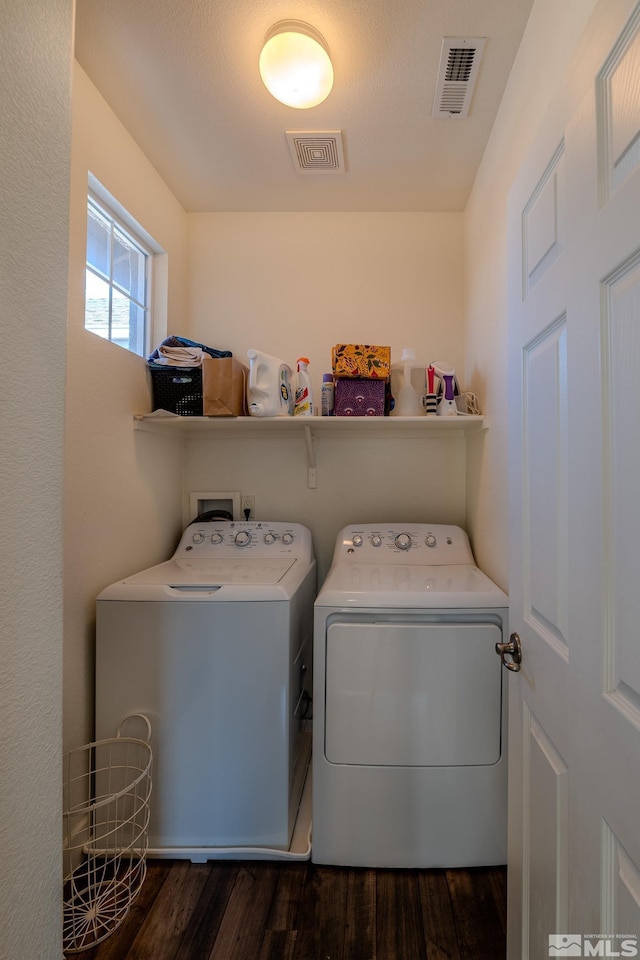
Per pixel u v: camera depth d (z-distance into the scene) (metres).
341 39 1.22
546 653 0.80
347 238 2.09
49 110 0.63
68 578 1.31
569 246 0.71
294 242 2.10
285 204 2.04
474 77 1.35
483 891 1.25
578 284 0.68
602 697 0.60
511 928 0.97
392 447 2.09
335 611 1.33
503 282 1.47
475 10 1.15
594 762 0.62
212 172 1.82
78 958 1.08
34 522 0.60
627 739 0.54
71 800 1.29
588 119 0.65
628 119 0.55
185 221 2.11
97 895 1.15
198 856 1.34
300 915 1.18
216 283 2.12
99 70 1.34
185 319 2.11
